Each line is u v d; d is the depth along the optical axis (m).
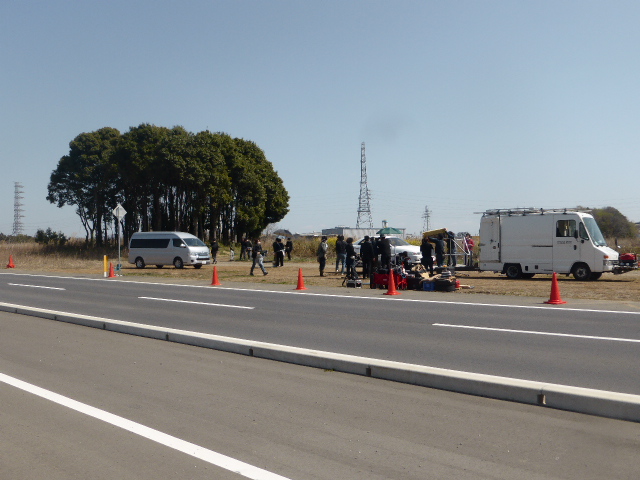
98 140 55.91
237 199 55.78
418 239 43.84
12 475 4.53
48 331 11.57
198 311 14.27
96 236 61.50
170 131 52.09
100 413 6.07
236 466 4.64
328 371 7.87
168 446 5.10
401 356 8.70
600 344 9.40
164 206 60.06
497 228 23.75
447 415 5.86
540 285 20.80
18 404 6.44
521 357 8.51
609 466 4.54
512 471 4.46
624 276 24.84
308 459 4.77
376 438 5.23
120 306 15.50
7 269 37.31
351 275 21.36
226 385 7.17
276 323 12.18
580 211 22.92
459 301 15.66
